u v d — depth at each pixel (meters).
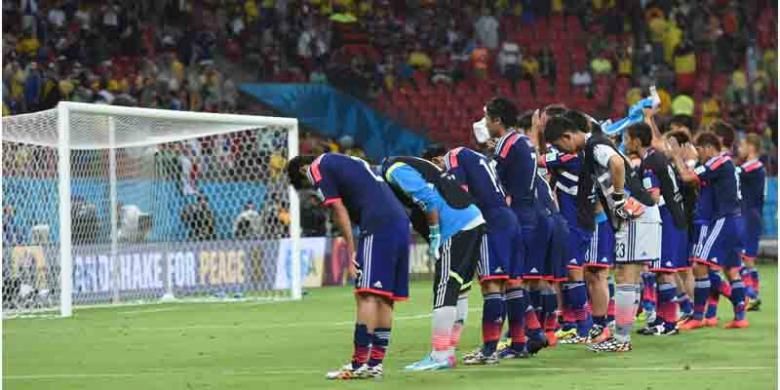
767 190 86.06
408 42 99.19
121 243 58.81
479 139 33.44
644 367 30.08
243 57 92.50
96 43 85.00
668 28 105.75
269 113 88.81
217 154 65.50
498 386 26.55
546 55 100.25
